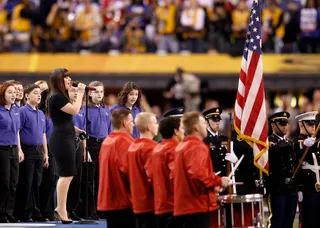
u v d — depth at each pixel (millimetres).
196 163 22344
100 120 32281
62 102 28859
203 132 22812
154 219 24141
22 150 31797
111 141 24719
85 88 29547
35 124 31891
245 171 27406
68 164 29250
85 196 30578
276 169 28312
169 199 23344
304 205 29203
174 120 23562
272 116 28781
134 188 24094
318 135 29953
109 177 24656
